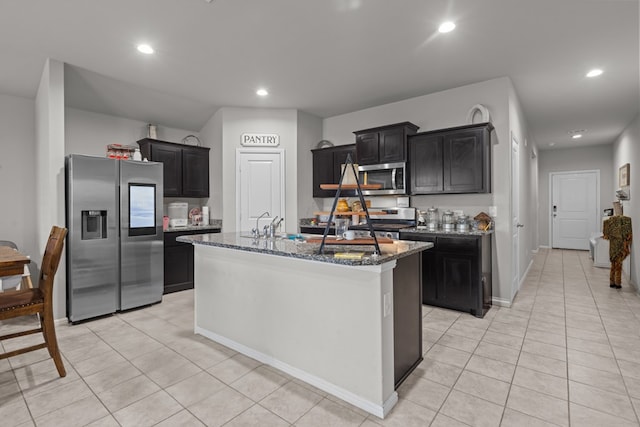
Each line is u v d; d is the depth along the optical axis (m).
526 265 5.36
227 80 3.82
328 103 4.66
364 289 1.86
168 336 2.92
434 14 2.54
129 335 2.94
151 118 4.77
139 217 3.69
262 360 2.43
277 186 4.91
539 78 3.79
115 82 3.85
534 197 7.57
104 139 4.46
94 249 3.33
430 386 2.09
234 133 4.79
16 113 4.04
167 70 3.55
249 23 2.65
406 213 4.32
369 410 1.84
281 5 2.42
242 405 1.90
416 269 2.34
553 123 5.78
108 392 2.04
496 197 3.78
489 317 3.34
